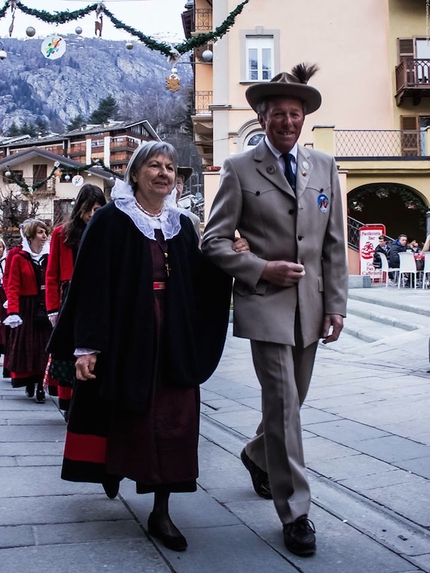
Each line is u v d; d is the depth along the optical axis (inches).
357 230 869.2
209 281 131.3
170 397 122.0
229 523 131.3
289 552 117.6
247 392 275.6
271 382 124.5
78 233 213.6
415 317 482.6
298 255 127.6
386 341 402.9
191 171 226.1
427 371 300.8
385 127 999.6
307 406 236.5
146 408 119.1
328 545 120.8
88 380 127.0
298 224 127.8
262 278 125.8
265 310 125.6
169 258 125.4
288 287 127.5
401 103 992.2
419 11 998.4
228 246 128.1
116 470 119.6
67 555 114.0
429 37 995.3
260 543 121.6
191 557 115.0
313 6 1000.9
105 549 117.0
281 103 126.3
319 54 1000.9
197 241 133.2
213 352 128.7
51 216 1662.2
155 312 122.6
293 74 131.5
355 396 250.1
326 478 157.8
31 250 268.4
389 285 754.8
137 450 118.6
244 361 368.8
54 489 150.5
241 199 130.2
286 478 121.4
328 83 1002.1
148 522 123.9
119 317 120.6
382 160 914.1
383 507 138.6
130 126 1977.1
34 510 136.1
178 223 128.7
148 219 125.6
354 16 1002.1
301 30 1000.2
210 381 305.1
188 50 336.5
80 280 123.1
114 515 134.3
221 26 338.3
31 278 265.9
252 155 131.3
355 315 536.4
